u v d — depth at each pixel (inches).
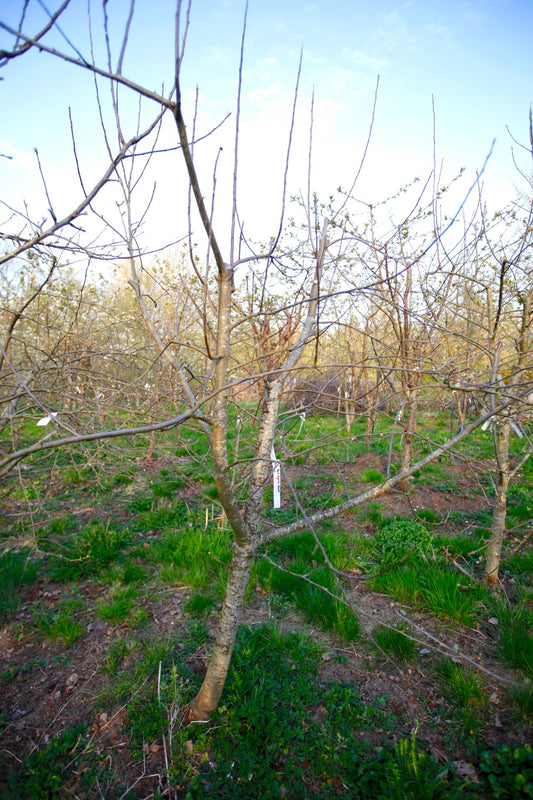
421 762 85.4
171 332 145.8
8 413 117.6
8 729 96.7
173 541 163.8
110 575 146.9
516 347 131.9
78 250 93.6
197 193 59.0
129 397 149.0
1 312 181.0
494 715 96.7
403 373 125.3
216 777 87.0
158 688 99.1
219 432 72.1
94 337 196.5
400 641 112.9
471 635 120.4
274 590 140.0
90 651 117.6
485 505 209.3
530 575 146.3
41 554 160.9
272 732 92.6
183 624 126.7
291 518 190.5
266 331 101.9
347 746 91.5
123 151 74.4
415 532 165.0
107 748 93.0
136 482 230.1
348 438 84.4
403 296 146.8
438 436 312.5
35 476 228.2
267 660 110.7
